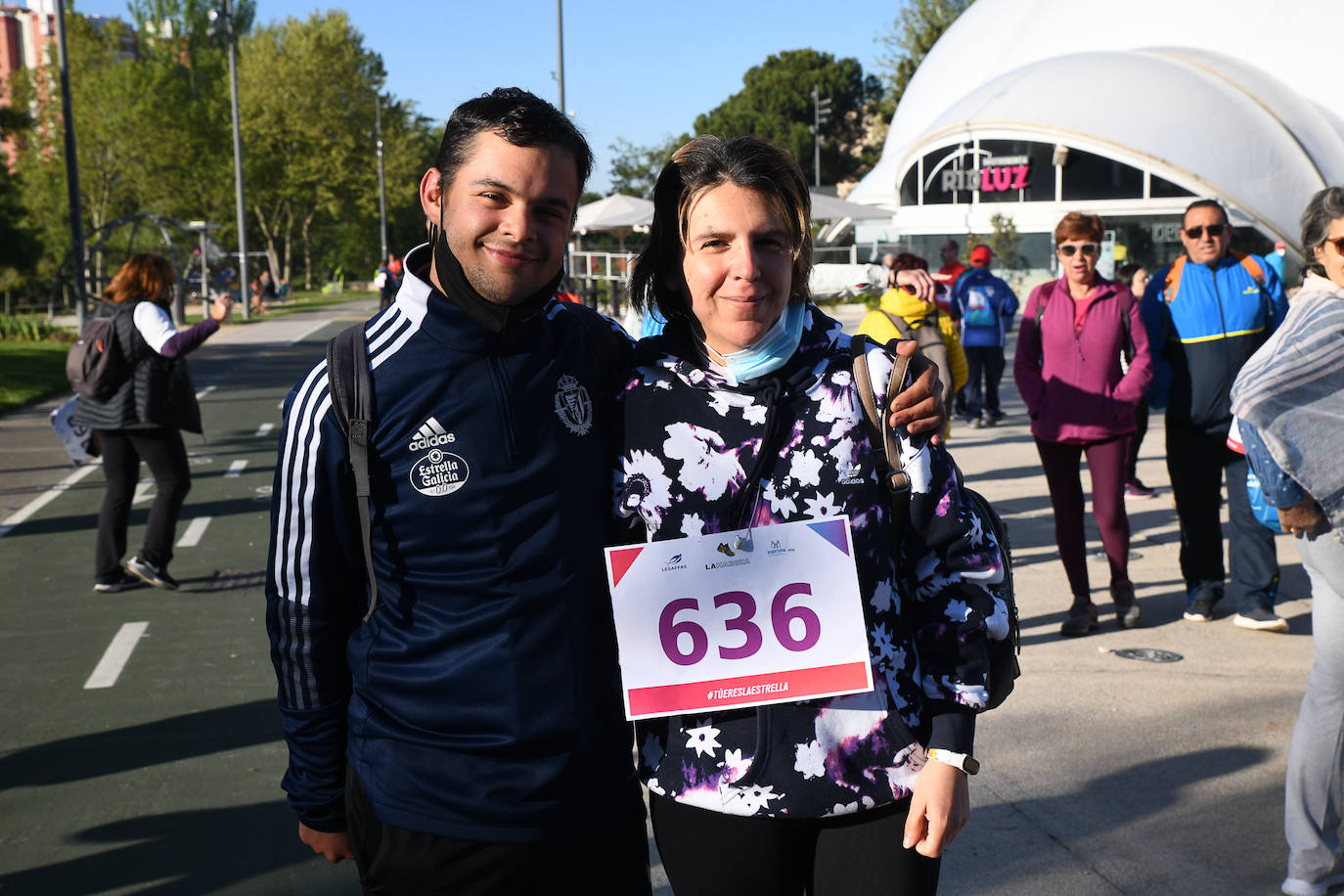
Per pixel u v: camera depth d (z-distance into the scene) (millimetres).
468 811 1914
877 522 1949
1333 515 3023
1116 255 31922
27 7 101688
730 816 1934
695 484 1959
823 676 1906
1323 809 3150
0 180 37312
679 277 2031
